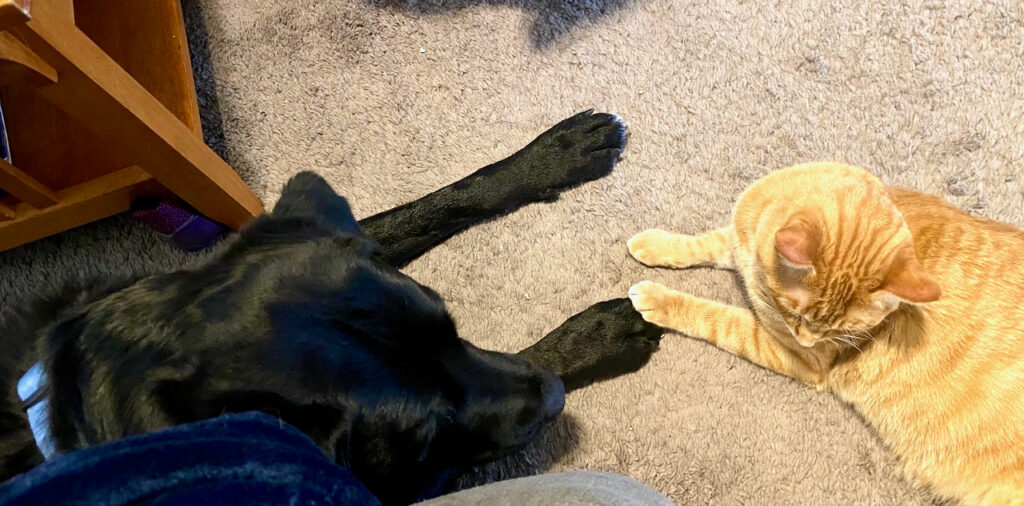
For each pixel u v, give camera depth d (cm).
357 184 141
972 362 104
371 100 146
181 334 74
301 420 73
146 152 107
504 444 96
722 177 137
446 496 82
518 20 148
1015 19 141
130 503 49
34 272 137
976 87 138
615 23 147
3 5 69
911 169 135
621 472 121
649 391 125
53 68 86
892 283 93
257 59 149
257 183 142
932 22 142
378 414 78
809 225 97
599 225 136
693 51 144
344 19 151
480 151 142
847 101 139
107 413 70
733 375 126
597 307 126
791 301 106
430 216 132
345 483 61
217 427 57
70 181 121
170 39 129
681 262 131
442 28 150
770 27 145
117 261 137
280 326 75
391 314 82
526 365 99
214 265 82
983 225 110
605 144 135
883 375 111
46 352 76
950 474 113
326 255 84
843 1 145
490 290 133
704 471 121
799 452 122
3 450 74
